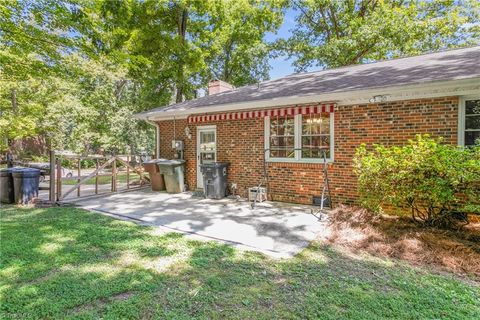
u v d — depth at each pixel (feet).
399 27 62.49
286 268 14.19
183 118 39.19
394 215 23.08
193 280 12.89
